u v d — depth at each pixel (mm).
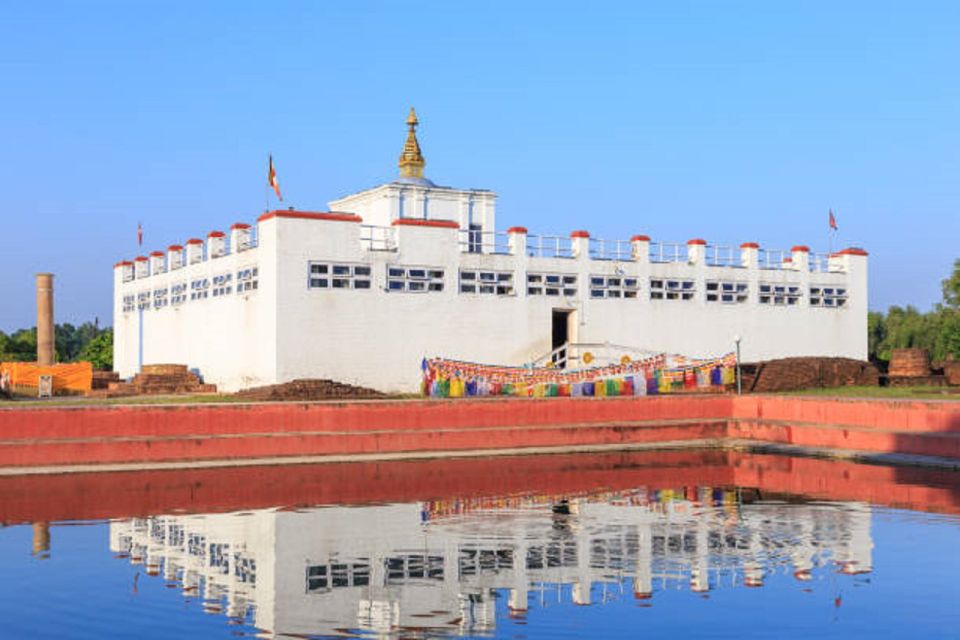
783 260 53594
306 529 21562
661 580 17109
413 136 50875
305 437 33031
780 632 14070
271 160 39969
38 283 55656
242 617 14750
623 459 35312
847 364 49562
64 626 14258
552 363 45344
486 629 14227
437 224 42812
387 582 17016
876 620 14617
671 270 49281
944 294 82500
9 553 19062
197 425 31797
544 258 45594
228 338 43656
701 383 44344
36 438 30000
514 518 22953
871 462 33875
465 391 40344
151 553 19125
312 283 39750
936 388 45875
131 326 58000
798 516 23234
